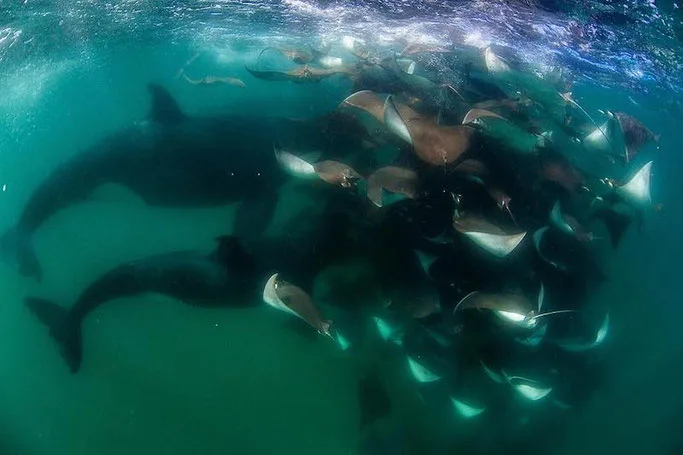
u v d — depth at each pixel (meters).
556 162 7.01
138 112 8.48
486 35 10.21
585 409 5.88
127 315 6.25
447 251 6.05
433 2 11.18
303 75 7.74
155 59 9.26
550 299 6.12
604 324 5.91
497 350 5.69
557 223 6.33
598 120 8.85
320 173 6.04
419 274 5.92
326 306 5.95
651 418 5.86
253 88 8.66
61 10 10.04
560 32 10.70
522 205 6.38
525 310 5.29
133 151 7.45
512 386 5.64
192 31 9.81
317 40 9.70
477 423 5.61
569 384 5.89
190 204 7.27
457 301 5.86
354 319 5.94
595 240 7.00
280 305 5.37
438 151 6.08
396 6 10.94
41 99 8.50
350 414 5.69
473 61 8.63
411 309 5.62
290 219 6.66
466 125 6.41
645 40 10.80
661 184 8.32
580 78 9.80
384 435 5.51
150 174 7.41
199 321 6.22
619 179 7.41
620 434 5.71
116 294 6.14
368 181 5.86
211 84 8.23
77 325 6.08
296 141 7.06
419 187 5.99
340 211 6.38
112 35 9.57
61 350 5.94
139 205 7.36
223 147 7.46
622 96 9.59
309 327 6.00
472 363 5.71
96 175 7.40
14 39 9.31
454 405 5.60
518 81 7.94
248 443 5.52
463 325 5.72
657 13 11.41
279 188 7.12
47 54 9.21
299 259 6.13
